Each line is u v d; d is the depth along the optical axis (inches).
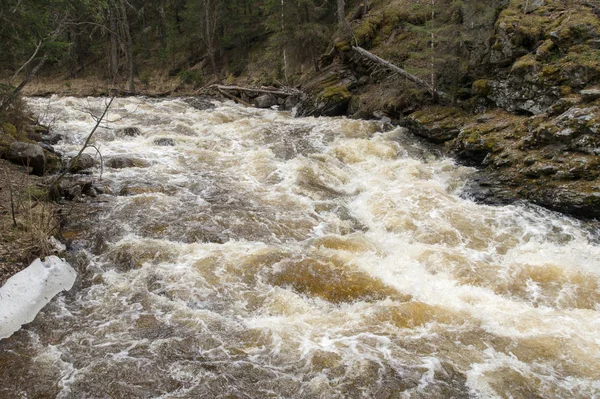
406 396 175.2
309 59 1011.3
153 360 192.2
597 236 314.0
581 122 361.4
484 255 293.7
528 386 180.7
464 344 204.7
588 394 177.0
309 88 810.2
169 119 669.3
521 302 240.8
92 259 273.3
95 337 206.2
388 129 597.6
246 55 1264.8
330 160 476.1
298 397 174.9
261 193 385.4
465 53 586.2
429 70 583.2
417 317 223.1
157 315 223.0
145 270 259.3
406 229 331.3
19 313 214.4
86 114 674.8
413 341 205.9
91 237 297.0
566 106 397.1
